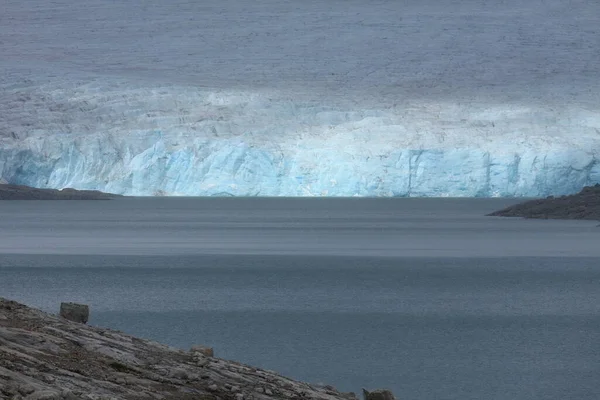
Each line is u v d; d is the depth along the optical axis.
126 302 67.00
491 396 37.16
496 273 96.06
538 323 59.31
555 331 55.56
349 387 38.25
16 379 15.18
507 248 130.50
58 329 21.45
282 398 19.77
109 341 21.69
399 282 86.38
